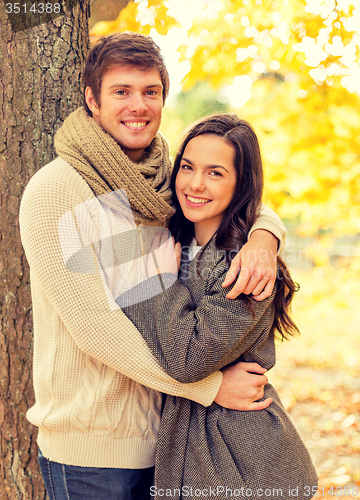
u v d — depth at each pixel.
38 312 1.43
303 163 3.27
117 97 1.44
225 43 3.02
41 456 1.47
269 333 1.62
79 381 1.36
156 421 1.44
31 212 1.29
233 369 1.44
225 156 1.49
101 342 1.25
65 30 1.75
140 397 1.41
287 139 3.22
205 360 1.25
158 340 1.31
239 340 1.33
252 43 3.02
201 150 1.49
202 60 3.05
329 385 5.12
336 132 3.19
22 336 1.79
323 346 6.53
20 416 1.79
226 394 1.40
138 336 1.29
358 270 4.00
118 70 1.42
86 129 1.42
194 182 1.49
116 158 1.40
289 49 2.92
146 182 1.45
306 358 6.13
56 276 1.25
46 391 1.40
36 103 1.72
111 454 1.36
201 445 1.36
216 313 1.31
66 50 1.76
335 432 3.92
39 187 1.31
